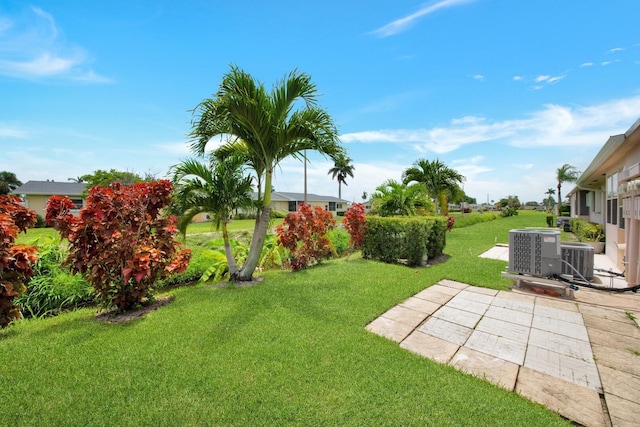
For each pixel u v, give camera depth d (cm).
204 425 179
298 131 479
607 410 202
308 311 367
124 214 363
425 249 662
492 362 264
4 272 299
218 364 245
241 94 434
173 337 294
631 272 480
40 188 2453
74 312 410
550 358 271
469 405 199
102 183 2225
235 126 469
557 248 471
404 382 224
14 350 268
